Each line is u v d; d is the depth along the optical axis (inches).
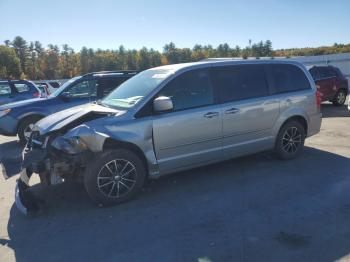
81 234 167.6
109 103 223.8
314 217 171.9
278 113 251.8
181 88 215.2
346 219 168.4
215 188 215.8
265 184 218.5
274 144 256.4
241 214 179.0
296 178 226.5
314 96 271.3
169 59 4178.2
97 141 187.3
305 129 271.7
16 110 364.5
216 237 157.8
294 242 150.4
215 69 229.9
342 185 212.1
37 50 3806.6
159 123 203.9
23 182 191.3
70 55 3681.1
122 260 144.3
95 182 190.9
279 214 176.9
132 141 196.5
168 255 145.8
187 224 171.6
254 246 148.6
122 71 407.8
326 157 271.0
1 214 194.2
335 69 599.8
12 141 410.9
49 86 861.8
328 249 144.0
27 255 152.3
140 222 176.4
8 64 3213.6
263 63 252.2
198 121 215.9
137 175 200.8
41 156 189.0
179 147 212.4
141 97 207.3
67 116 208.2
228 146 231.8
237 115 231.3
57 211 194.4
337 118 464.8
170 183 227.5
